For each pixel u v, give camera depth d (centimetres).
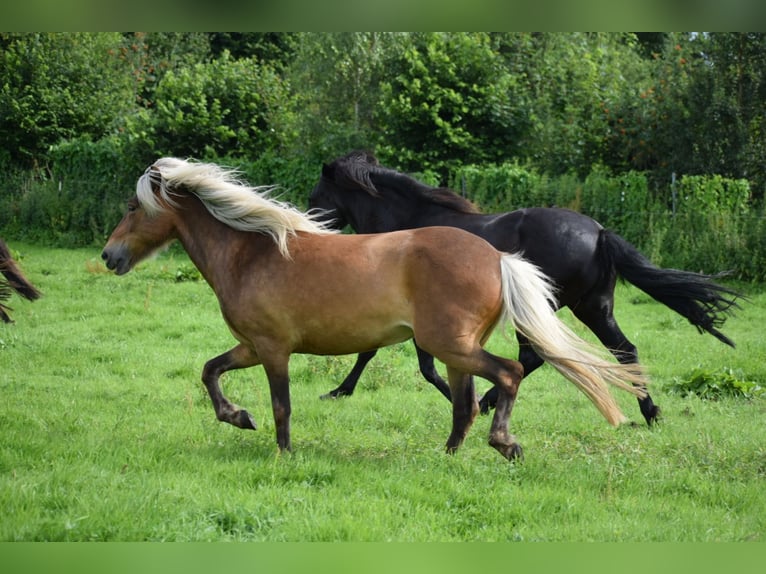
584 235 888
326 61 2766
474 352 683
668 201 2062
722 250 1891
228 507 584
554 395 1043
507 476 681
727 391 1062
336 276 700
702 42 2403
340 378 1126
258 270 726
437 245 688
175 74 3694
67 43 3005
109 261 790
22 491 596
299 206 2273
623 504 634
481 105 2522
